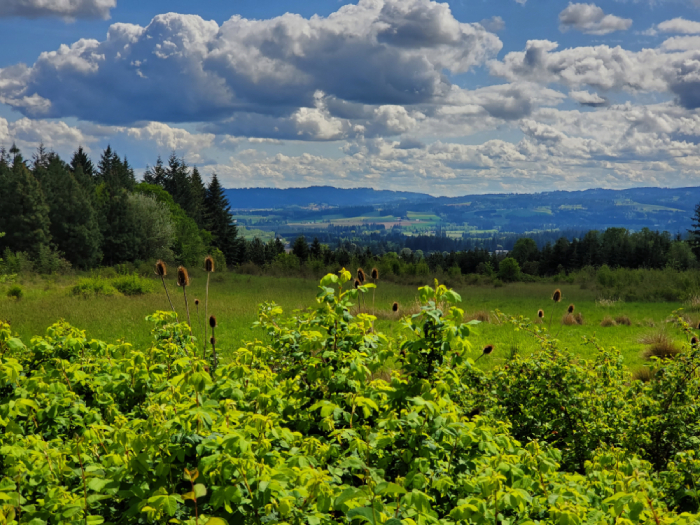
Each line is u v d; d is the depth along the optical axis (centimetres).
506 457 266
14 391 331
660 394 530
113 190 6172
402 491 194
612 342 1324
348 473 266
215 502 196
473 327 323
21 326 1376
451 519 246
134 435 238
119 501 242
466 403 554
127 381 360
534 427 521
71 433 326
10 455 246
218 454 212
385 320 1541
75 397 336
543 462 280
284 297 2419
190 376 259
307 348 343
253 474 211
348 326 364
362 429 296
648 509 232
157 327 488
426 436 273
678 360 541
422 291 342
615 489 286
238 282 3538
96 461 276
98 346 407
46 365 390
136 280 2519
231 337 1248
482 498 239
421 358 334
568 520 218
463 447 280
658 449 489
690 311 2053
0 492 217
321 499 207
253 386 331
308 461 245
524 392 549
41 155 6506
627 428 497
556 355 578
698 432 491
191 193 7800
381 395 326
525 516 239
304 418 335
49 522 221
